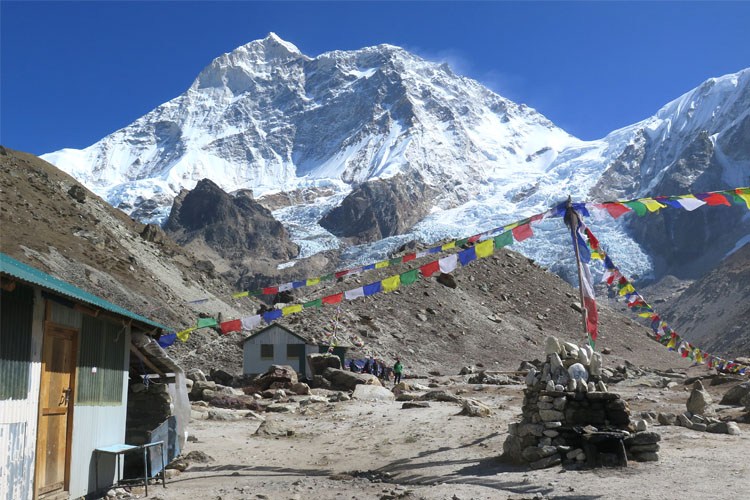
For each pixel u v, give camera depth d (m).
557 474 13.94
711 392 33.34
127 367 14.94
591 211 17.16
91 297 13.30
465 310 77.19
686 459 14.76
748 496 11.35
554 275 96.25
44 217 89.94
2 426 10.20
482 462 16.03
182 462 16.88
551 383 15.30
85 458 12.92
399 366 47.53
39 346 11.30
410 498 12.52
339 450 19.17
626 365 58.53
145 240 116.75
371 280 77.69
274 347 44.97
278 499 12.74
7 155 103.69
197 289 108.88
